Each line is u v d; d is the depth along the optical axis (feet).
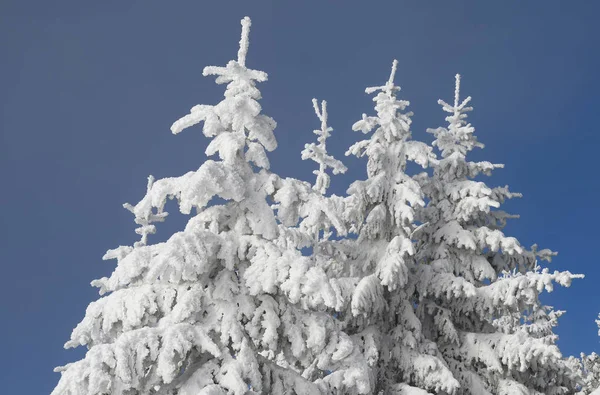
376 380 39.19
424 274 45.60
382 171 45.98
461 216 48.98
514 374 44.21
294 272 21.20
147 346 19.40
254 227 23.56
